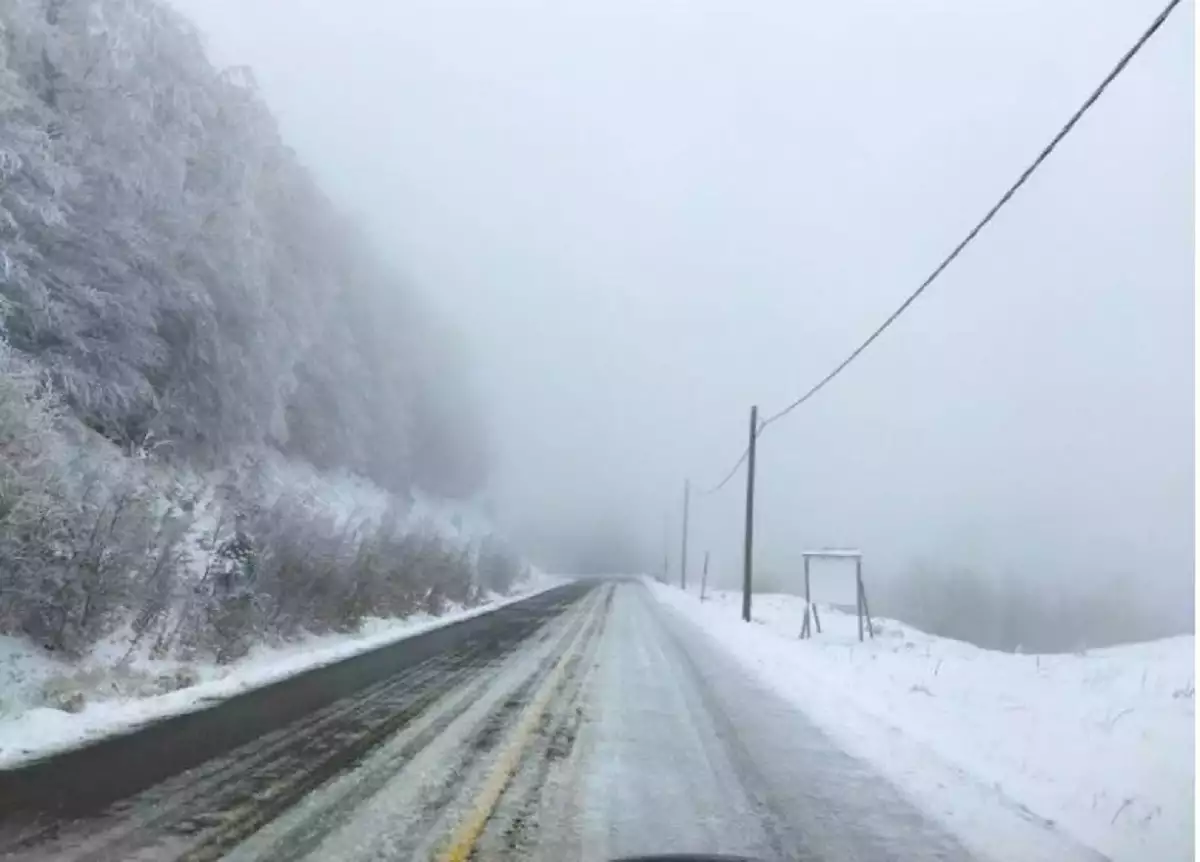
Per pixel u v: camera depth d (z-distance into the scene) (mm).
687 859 5742
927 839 6785
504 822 6520
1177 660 19859
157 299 20719
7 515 10383
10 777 6973
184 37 22766
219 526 16188
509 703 11797
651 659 17984
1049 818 7602
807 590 29719
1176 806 7926
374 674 13922
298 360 33688
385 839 6004
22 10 17250
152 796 6715
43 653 11141
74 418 17500
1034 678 17797
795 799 7758
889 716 12797
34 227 17125
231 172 23844
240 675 12875
